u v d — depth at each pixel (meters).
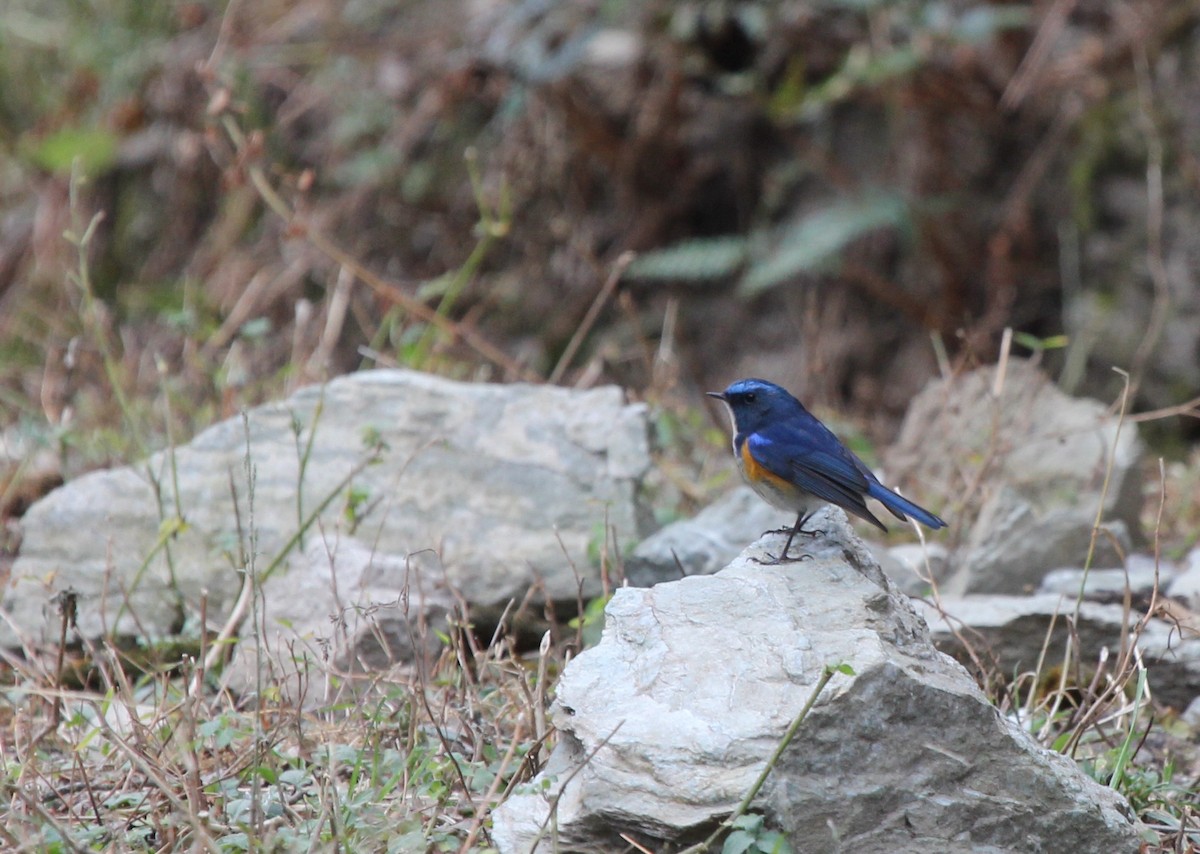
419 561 9.38
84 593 9.66
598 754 5.70
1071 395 17.36
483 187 19.09
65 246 18.58
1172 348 17.22
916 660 6.20
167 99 19.09
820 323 18.38
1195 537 11.24
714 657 6.07
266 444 10.27
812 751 5.64
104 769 7.12
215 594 9.55
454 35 18.89
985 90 17.88
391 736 7.11
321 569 9.13
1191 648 8.45
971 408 11.76
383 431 10.17
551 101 18.41
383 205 19.09
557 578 9.36
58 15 21.14
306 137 19.55
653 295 19.14
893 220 16.98
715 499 11.36
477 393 10.29
